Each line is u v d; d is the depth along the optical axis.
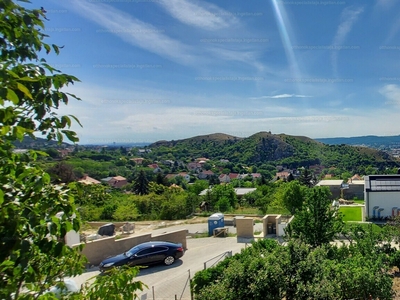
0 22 2.20
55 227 1.99
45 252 2.04
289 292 6.80
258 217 25.33
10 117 1.79
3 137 2.00
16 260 1.83
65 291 2.63
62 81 2.22
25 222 1.89
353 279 7.19
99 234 19.98
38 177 1.96
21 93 1.97
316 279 6.70
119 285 2.49
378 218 23.12
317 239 10.59
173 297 9.73
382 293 7.18
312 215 10.87
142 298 8.53
